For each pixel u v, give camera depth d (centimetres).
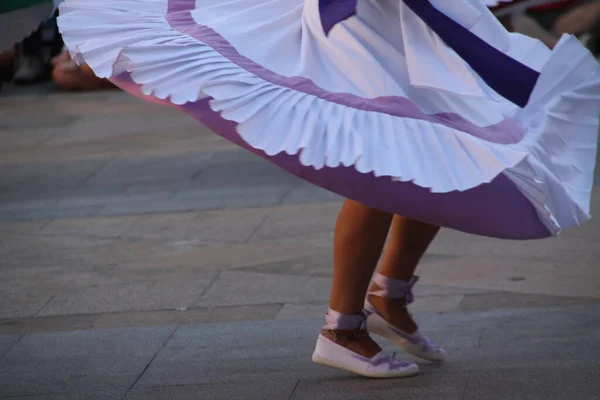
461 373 1050
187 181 2284
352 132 839
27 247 1820
